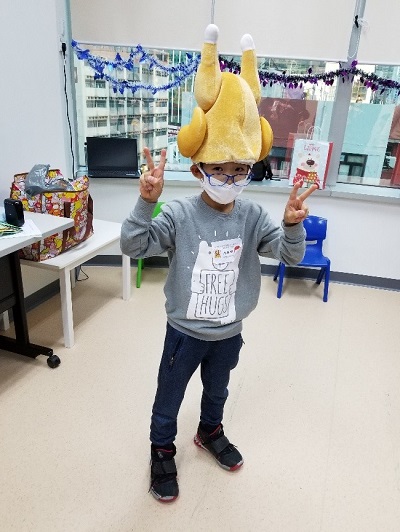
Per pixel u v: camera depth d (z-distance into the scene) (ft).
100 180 10.16
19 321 6.97
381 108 9.74
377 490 5.04
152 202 3.51
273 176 10.74
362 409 6.37
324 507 4.79
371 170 10.44
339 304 9.67
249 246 4.07
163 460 4.82
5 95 7.27
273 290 10.21
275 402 6.41
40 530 4.38
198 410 6.14
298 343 8.02
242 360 7.39
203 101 3.47
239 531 4.47
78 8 9.03
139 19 9.12
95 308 8.94
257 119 3.60
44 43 8.08
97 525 4.46
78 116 10.25
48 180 7.30
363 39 9.04
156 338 7.91
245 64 3.74
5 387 6.44
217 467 5.23
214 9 9.03
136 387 6.56
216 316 4.04
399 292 10.46
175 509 4.68
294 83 9.62
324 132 10.16
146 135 10.57
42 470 5.06
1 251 5.18
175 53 9.59
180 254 3.87
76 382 6.62
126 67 9.66
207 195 3.88
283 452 5.51
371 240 10.31
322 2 8.82
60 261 7.04
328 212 10.25
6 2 7.04
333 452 5.55
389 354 7.83
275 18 9.01
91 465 5.16
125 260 9.00
